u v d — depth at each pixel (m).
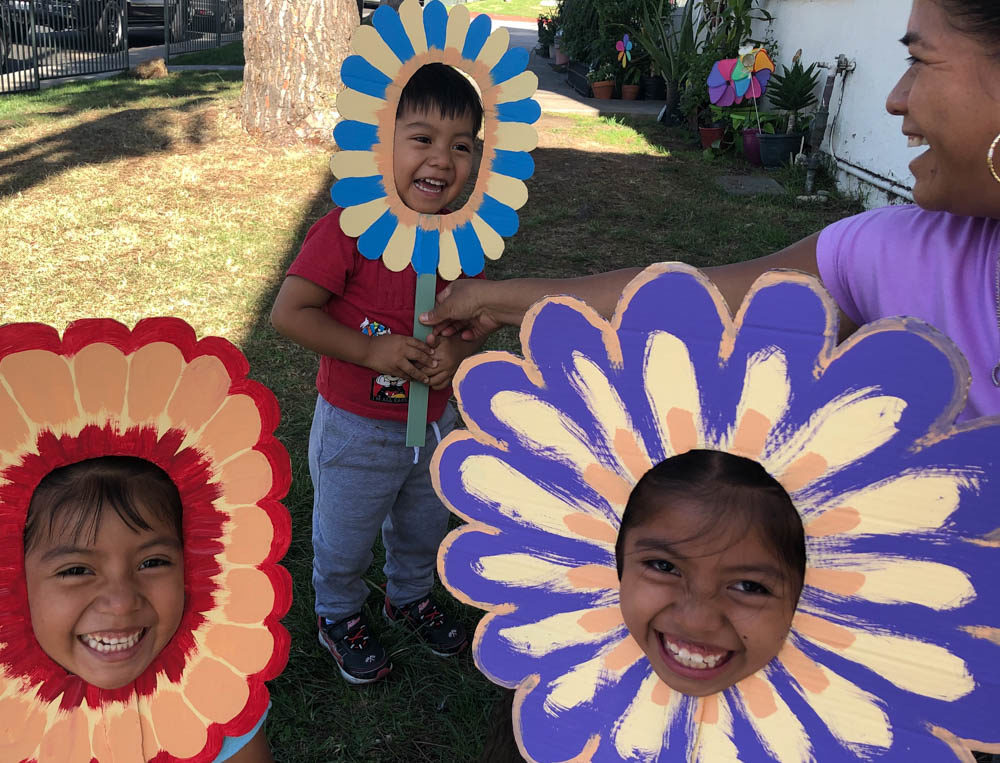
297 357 2.32
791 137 4.51
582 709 0.71
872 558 0.63
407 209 1.03
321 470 1.22
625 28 7.00
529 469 0.71
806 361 0.63
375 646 1.35
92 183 3.71
